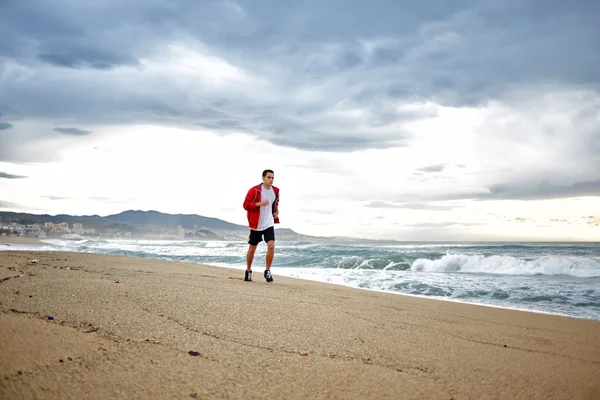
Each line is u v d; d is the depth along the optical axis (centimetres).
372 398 179
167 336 241
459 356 258
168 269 765
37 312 271
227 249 2772
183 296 374
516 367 244
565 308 665
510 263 1333
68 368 179
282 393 175
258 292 471
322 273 1192
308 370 205
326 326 306
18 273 488
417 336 304
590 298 757
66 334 225
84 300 321
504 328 382
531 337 346
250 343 243
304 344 251
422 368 226
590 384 222
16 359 180
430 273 1234
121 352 206
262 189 674
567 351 301
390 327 329
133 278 512
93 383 167
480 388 203
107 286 397
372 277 1083
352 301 479
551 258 1406
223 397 166
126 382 171
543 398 198
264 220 675
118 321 264
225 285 521
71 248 2591
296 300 429
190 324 273
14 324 233
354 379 199
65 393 156
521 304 702
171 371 187
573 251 2612
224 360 209
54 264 705
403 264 1473
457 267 1377
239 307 346
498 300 743
